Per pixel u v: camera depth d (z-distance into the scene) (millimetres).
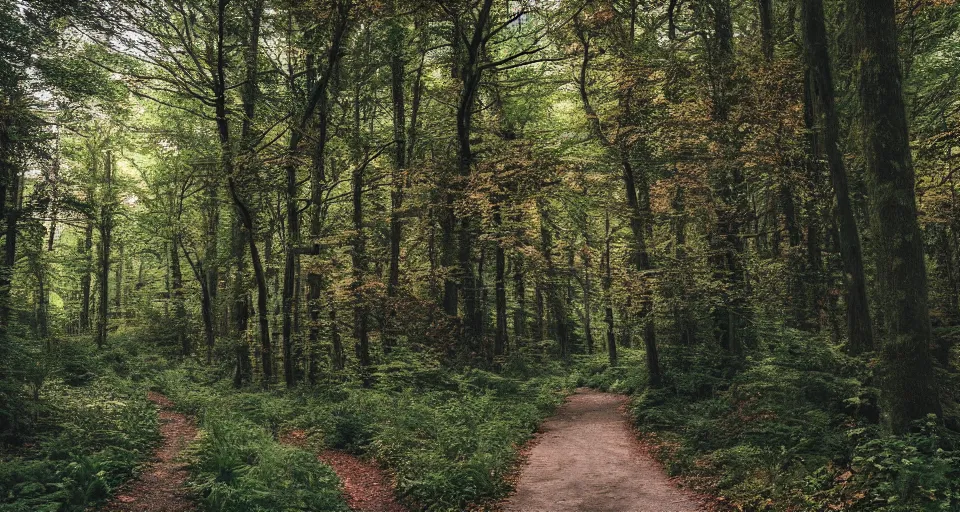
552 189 23938
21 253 26219
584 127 23031
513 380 23391
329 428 14625
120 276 51344
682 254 20906
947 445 8195
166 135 29609
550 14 21703
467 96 23766
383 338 25109
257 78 24312
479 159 24953
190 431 14406
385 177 25344
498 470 11641
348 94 25344
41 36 21906
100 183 33469
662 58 19547
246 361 25750
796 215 21078
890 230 8930
